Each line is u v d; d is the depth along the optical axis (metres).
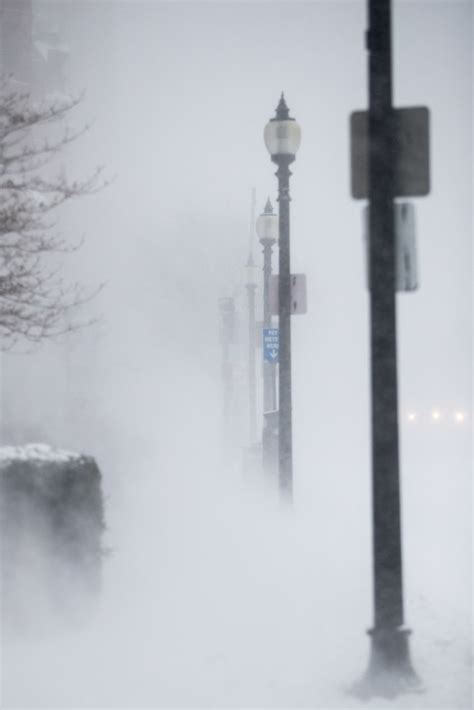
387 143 14.94
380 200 14.91
